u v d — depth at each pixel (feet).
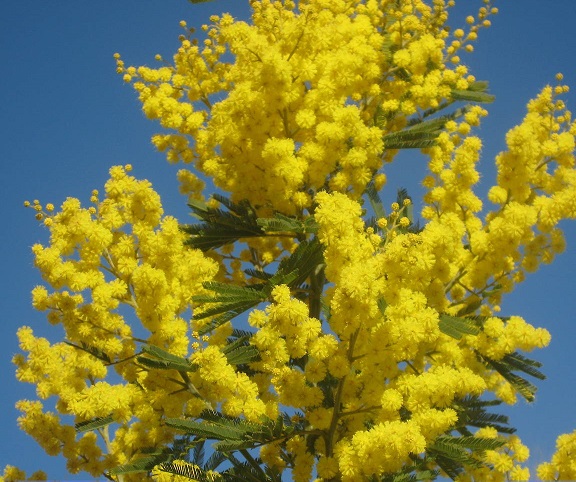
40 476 3.67
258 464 3.57
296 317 3.25
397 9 4.24
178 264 3.59
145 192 3.56
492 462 3.59
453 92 4.17
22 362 3.64
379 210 3.97
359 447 3.24
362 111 4.08
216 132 3.90
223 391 3.43
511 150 3.65
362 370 3.39
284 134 3.86
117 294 3.50
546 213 3.67
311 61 3.84
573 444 3.47
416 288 3.30
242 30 3.81
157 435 3.60
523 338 3.49
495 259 3.68
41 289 3.52
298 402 3.38
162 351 3.40
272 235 3.91
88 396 3.47
